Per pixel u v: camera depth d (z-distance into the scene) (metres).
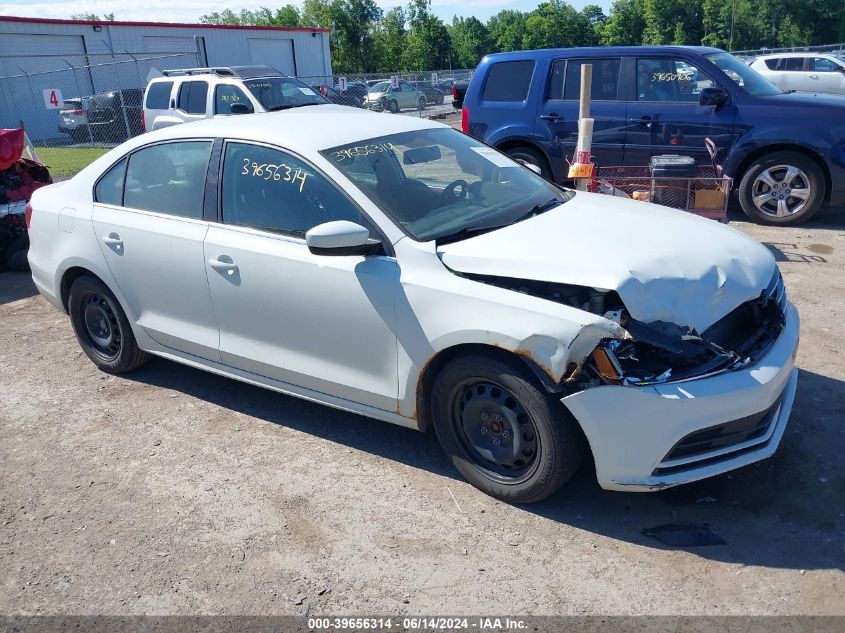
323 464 3.80
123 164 4.59
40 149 22.34
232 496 3.56
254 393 4.67
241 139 4.04
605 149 8.51
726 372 2.99
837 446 3.64
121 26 28.44
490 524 3.25
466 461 3.45
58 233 4.84
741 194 8.01
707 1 80.19
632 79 8.30
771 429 3.23
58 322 6.30
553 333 2.91
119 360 4.89
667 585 2.82
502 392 3.21
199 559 3.14
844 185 7.49
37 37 26.70
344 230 3.27
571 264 3.13
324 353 3.72
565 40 103.56
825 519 3.13
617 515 3.25
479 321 3.11
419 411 3.50
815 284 6.01
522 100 8.92
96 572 3.10
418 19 75.62
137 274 4.42
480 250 3.30
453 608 2.77
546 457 3.11
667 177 6.52
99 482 3.76
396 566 3.02
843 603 2.67
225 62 31.69
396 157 3.98
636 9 94.81
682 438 2.92
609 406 2.91
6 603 2.96
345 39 62.09
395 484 3.59
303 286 3.66
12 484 3.80
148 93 14.39
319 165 3.71
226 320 4.07
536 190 4.27
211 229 4.05
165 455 3.98
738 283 3.26
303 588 2.93
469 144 4.57
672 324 3.01
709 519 3.18
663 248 3.32
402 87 27.52
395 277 3.37
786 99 7.66
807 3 74.25
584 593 2.80
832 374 4.39
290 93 13.84
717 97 7.76
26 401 4.73
